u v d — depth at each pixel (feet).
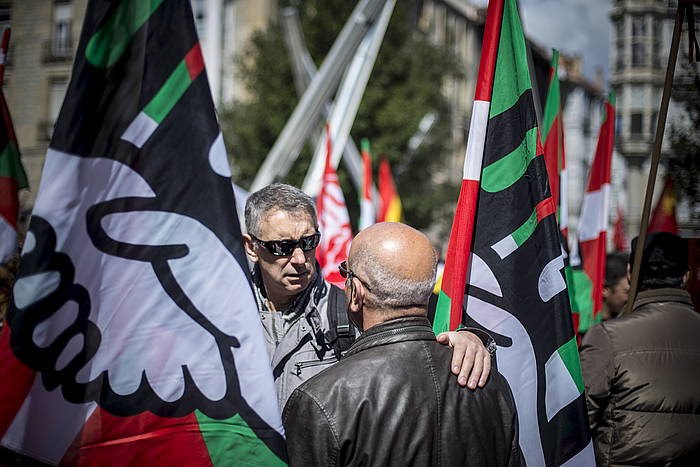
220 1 79.00
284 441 6.08
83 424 5.73
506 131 8.06
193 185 6.10
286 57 69.82
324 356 8.66
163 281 5.98
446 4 131.64
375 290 6.67
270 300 9.16
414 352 6.57
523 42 8.09
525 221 7.85
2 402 5.54
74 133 5.81
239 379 6.04
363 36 40.78
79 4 61.67
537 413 7.57
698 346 9.00
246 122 69.26
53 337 5.69
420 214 71.67
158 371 5.92
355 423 6.26
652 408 8.77
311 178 38.06
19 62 62.80
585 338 9.50
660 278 9.46
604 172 13.42
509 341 7.76
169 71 6.13
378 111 67.41
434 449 6.30
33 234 5.66
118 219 5.91
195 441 5.92
